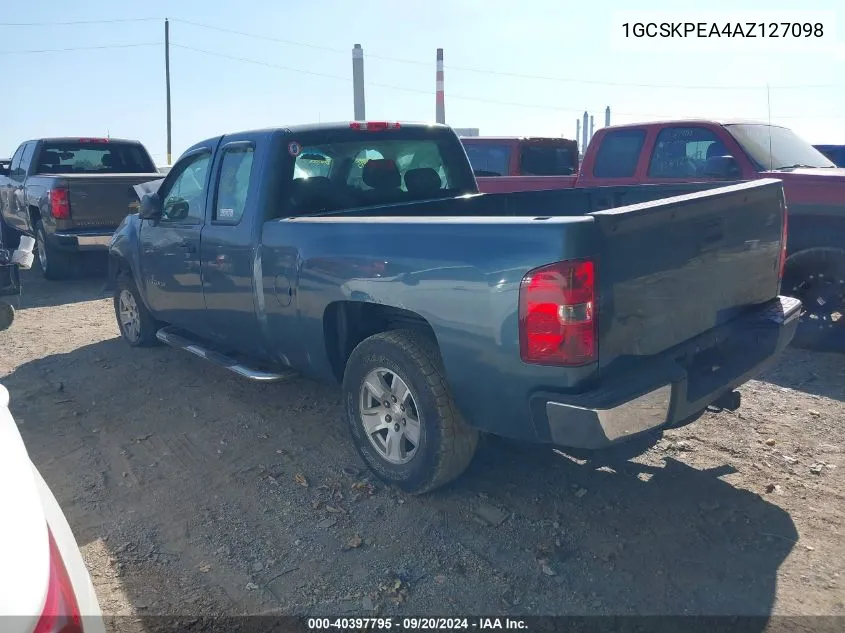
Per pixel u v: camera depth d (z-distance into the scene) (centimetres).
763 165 682
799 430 455
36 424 509
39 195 1010
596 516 365
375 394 393
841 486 386
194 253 513
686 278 340
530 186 945
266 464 436
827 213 591
